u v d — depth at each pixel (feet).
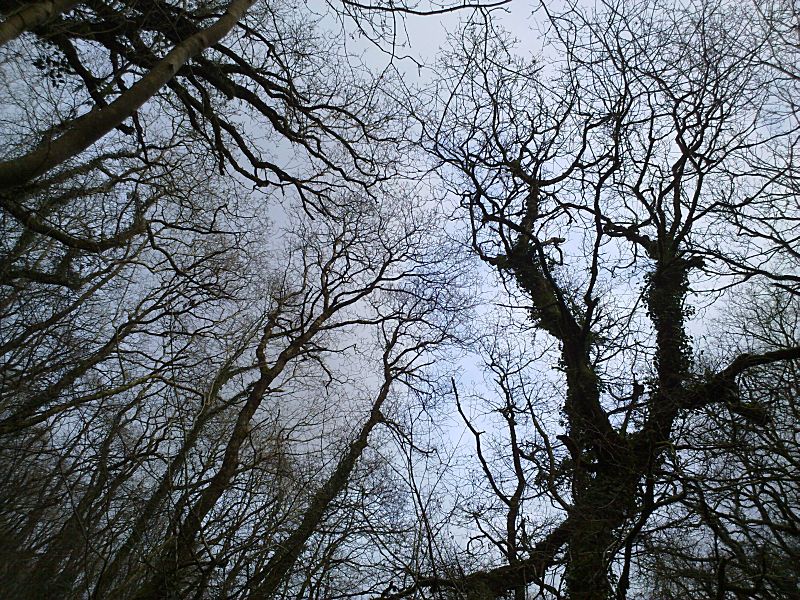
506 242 33.78
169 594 23.58
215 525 26.02
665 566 24.14
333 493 29.01
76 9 27.12
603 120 31.24
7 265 29.66
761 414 26.50
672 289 33.22
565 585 24.20
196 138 38.55
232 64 36.09
